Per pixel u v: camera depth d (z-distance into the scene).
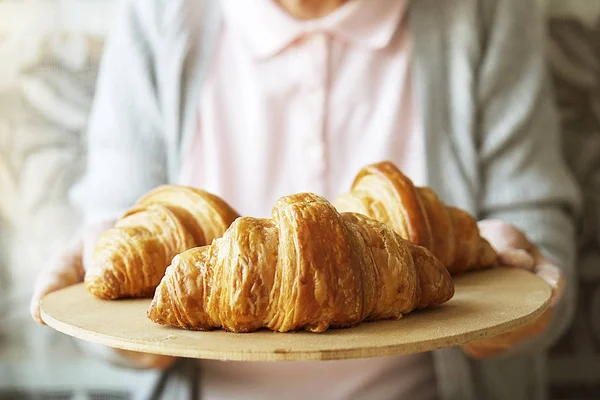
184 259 0.49
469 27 0.82
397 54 0.82
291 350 0.43
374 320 0.50
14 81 1.00
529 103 0.82
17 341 1.02
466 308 0.52
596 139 0.95
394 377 0.75
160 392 0.77
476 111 0.81
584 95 0.95
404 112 0.82
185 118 0.82
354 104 0.81
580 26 0.94
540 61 0.84
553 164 0.82
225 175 0.82
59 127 1.00
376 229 0.51
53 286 0.60
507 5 0.84
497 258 0.64
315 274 0.47
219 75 0.84
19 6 1.00
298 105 0.81
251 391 0.75
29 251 1.02
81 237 0.68
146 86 0.83
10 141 1.01
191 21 0.83
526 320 0.50
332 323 0.48
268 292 0.47
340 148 0.81
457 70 0.81
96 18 0.99
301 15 0.82
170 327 0.49
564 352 0.97
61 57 1.00
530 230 0.77
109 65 0.86
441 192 0.79
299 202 0.49
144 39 0.85
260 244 0.48
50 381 1.02
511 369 0.81
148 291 0.56
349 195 0.59
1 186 1.01
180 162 0.81
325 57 0.81
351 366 0.75
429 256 0.52
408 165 0.81
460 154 0.80
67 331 0.49
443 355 0.75
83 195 0.83
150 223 0.57
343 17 0.80
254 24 0.82
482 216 0.80
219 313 0.48
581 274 0.96
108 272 0.55
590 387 0.97
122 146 0.83
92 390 1.02
